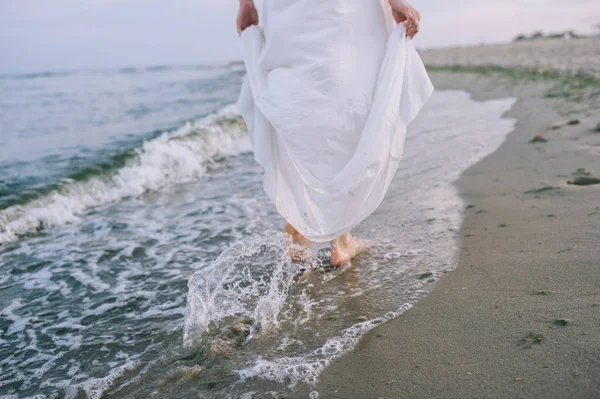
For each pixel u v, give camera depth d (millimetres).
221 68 36250
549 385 1611
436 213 3586
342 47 2594
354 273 2838
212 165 6699
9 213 4449
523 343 1876
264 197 4844
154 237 3891
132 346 2352
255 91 2799
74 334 2518
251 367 2037
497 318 2102
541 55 22469
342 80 2588
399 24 2697
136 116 10711
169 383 1992
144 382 2041
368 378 1863
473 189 3982
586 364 1664
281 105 2643
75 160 6285
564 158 4383
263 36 2918
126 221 4406
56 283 3176
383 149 2615
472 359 1853
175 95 15562
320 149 2650
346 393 1799
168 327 2498
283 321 2391
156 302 2803
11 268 3479
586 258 2461
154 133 8188
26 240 4105
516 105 8070
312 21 2586
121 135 8188
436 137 6488
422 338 2070
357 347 2094
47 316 2732
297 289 2713
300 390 1854
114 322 2605
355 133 2639
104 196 5328
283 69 2697
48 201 4859
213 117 9359
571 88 9234
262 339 2252
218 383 1959
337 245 2951
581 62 15656
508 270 2523
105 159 6242
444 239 3104
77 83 22406
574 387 1572
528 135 5535
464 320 2145
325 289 2686
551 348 1803
